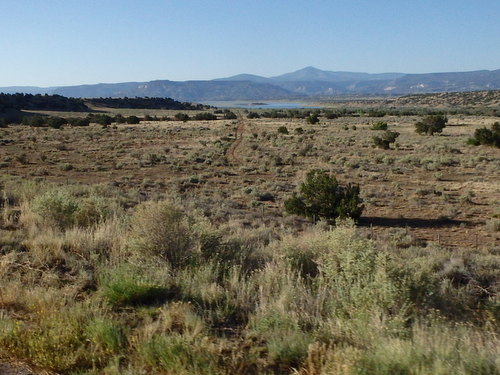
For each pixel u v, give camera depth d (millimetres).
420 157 48125
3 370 4730
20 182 26641
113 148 55312
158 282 7418
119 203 18781
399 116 139875
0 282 7148
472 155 48844
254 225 18438
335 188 23219
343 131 80750
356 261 7707
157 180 34219
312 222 21609
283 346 5164
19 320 5918
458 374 4531
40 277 7840
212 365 4672
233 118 135250
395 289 6656
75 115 151750
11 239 9906
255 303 6840
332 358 4875
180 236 9031
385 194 29844
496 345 5363
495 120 106000
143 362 4844
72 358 4824
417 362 4625
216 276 8148
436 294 7484
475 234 20281
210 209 21766
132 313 6367
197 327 5602
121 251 9406
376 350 4969
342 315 6371
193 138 70625
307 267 9086
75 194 21906
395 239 17781
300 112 167375
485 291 8867
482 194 30188
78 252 9453
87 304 6273
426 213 24797
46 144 58156
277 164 44969
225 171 39531
